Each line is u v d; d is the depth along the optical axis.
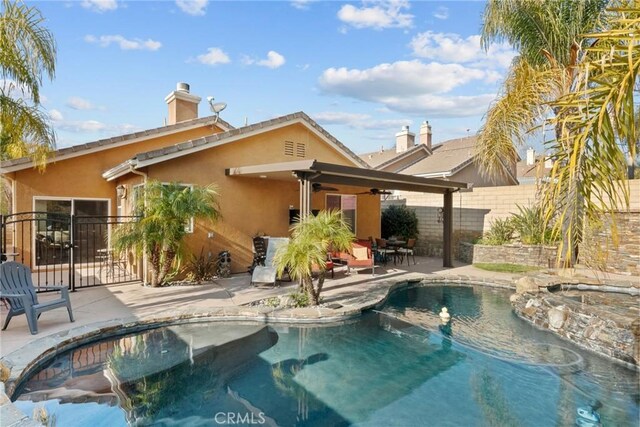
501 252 14.77
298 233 8.37
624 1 2.80
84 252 13.34
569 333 7.32
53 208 12.73
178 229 9.84
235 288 10.08
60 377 5.43
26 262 12.12
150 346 6.62
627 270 11.81
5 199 13.10
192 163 11.30
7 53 8.10
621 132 2.55
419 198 19.48
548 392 5.37
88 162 13.39
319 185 12.62
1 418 3.63
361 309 8.55
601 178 2.61
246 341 7.02
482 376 5.83
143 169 10.52
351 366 6.12
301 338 7.27
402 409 4.89
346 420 4.64
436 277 12.23
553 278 10.05
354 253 12.69
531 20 9.81
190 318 7.70
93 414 4.57
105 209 13.73
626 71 2.47
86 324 6.86
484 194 16.83
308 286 8.51
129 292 9.48
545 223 2.92
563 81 8.57
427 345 7.02
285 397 5.14
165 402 4.91
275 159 13.59
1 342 5.96
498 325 8.17
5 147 10.29
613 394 5.30
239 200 12.40
